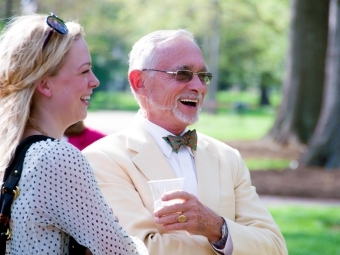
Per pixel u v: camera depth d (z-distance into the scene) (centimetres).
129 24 4247
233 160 546
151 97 525
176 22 3734
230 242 477
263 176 1962
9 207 361
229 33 4831
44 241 358
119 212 487
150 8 3694
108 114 5256
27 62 376
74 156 364
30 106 385
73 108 390
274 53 5106
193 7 3628
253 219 519
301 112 2842
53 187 357
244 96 9406
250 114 6350
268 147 2811
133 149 516
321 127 2177
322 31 2803
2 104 379
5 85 378
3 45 385
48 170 357
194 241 485
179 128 532
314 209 1484
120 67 7350
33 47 377
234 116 5622
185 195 455
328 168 2112
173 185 455
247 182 543
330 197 1720
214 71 5438
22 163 363
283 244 516
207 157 534
